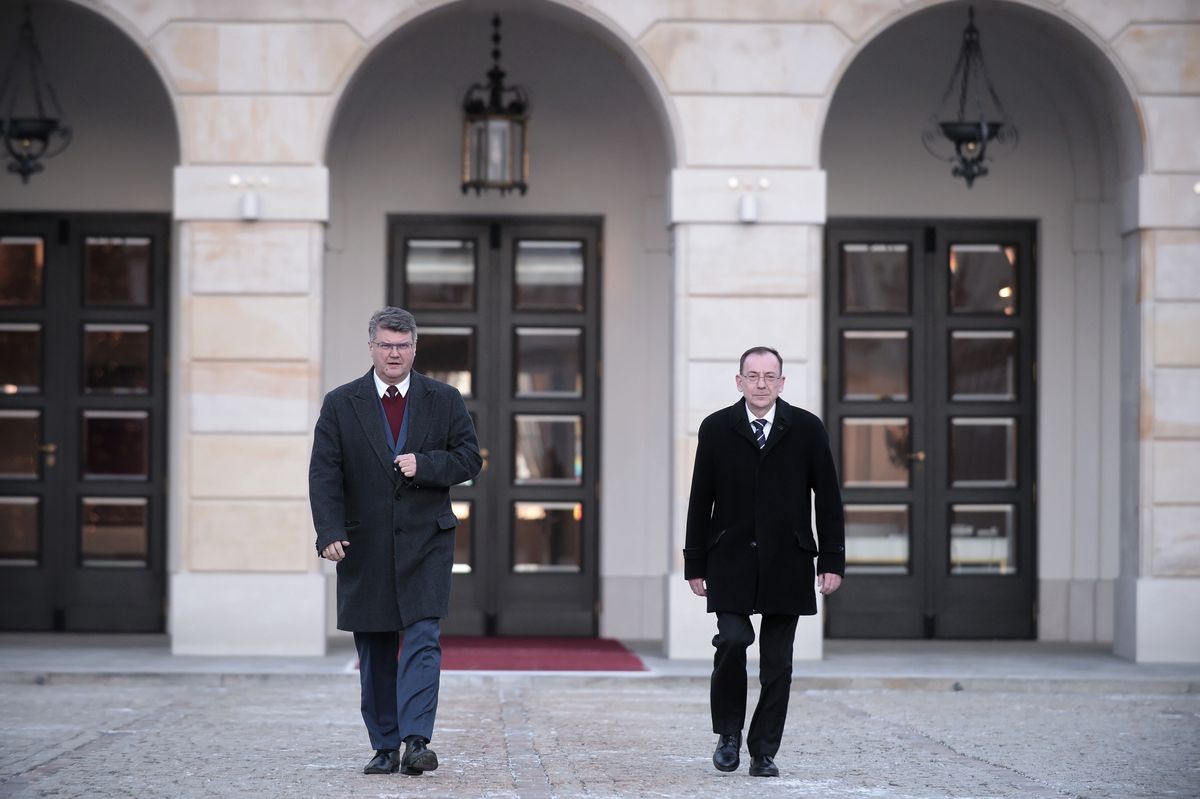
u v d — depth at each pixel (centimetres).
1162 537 2639
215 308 2586
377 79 2981
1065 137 3019
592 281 3016
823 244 3034
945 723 2011
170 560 2969
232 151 2589
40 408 2977
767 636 1523
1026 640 3012
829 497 1514
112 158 2966
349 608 1480
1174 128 2650
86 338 2983
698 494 1523
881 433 3033
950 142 3028
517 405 3012
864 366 3042
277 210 2586
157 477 2977
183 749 1684
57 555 2972
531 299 3016
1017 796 1452
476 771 1538
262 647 2575
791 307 2617
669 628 2600
